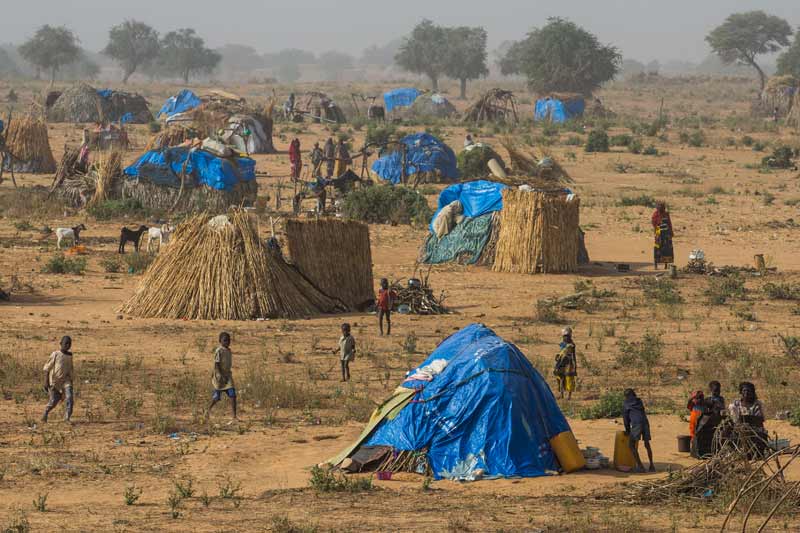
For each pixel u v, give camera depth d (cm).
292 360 5197
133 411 4109
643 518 2803
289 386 4484
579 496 3042
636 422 3369
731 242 9850
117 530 2536
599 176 14950
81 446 3581
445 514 2788
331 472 3272
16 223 9694
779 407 4325
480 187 8656
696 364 5303
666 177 14975
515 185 8600
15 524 2552
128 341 5528
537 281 7806
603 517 2772
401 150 13300
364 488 3092
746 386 3416
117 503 2867
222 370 4016
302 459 3488
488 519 2734
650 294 7319
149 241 8450
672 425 4062
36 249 8462
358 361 5244
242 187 10800
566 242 8188
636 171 15612
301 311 6500
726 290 7481
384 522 2672
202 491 3039
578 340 5897
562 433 3416
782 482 2980
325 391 4584
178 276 6347
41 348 5256
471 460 3294
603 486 3169
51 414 4044
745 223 10906
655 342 5594
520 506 2908
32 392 4362
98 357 5106
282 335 5828
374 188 10750
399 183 13062
